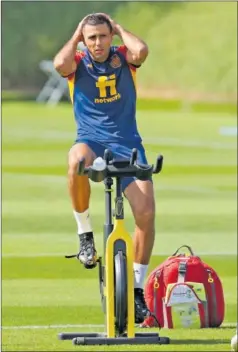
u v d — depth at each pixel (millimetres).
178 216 45438
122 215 20156
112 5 150000
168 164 66750
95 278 31953
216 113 117812
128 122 21625
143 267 21328
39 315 26141
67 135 87938
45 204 49250
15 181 58031
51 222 43625
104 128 21562
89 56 21562
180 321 22906
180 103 130875
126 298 20125
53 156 71438
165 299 22953
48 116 110938
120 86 21562
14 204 49188
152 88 139250
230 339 21125
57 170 63438
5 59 146625
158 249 37344
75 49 21359
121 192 20188
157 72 141375
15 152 73875
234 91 134000
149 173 20000
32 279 31703
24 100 137250
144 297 22547
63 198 51375
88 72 21547
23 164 66625
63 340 21141
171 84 138875
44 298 28672
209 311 22953
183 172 62562
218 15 145750
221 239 39625
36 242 38656
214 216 45562
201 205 49031
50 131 92000
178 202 50000
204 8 147750
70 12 148500
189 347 20078
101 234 40562
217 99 133000
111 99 21547
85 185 21281
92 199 51125
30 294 29234
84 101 21625
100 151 21531
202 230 41781
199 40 143500
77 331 23641
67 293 29484
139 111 119312
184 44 143875
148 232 21172
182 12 148500
